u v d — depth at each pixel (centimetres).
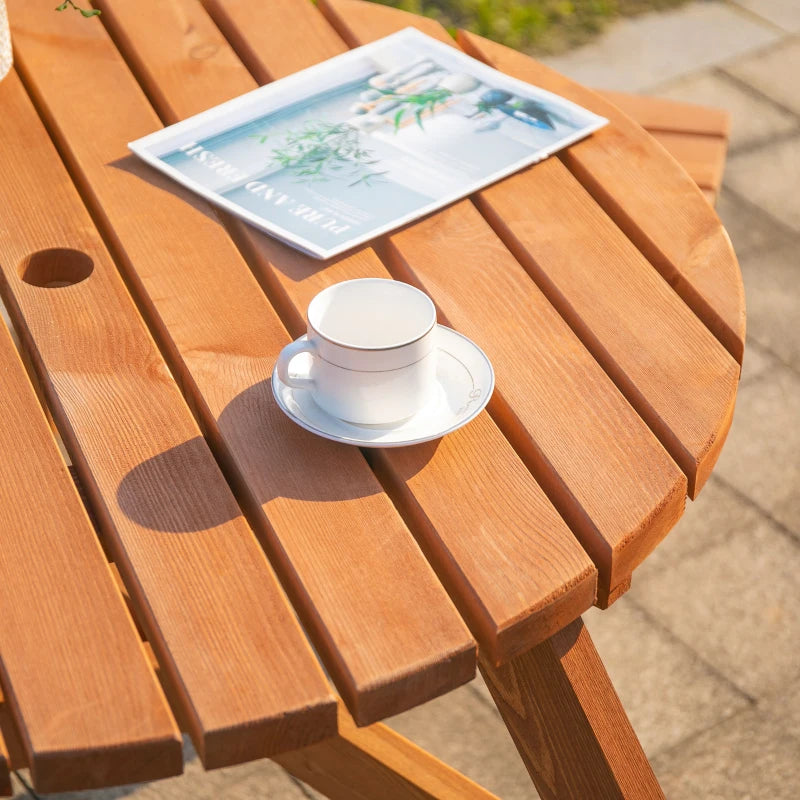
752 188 305
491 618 87
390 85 150
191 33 159
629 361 111
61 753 77
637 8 381
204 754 80
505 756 181
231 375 106
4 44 145
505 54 161
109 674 82
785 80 350
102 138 139
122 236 123
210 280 117
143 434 100
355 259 122
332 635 84
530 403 105
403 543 91
